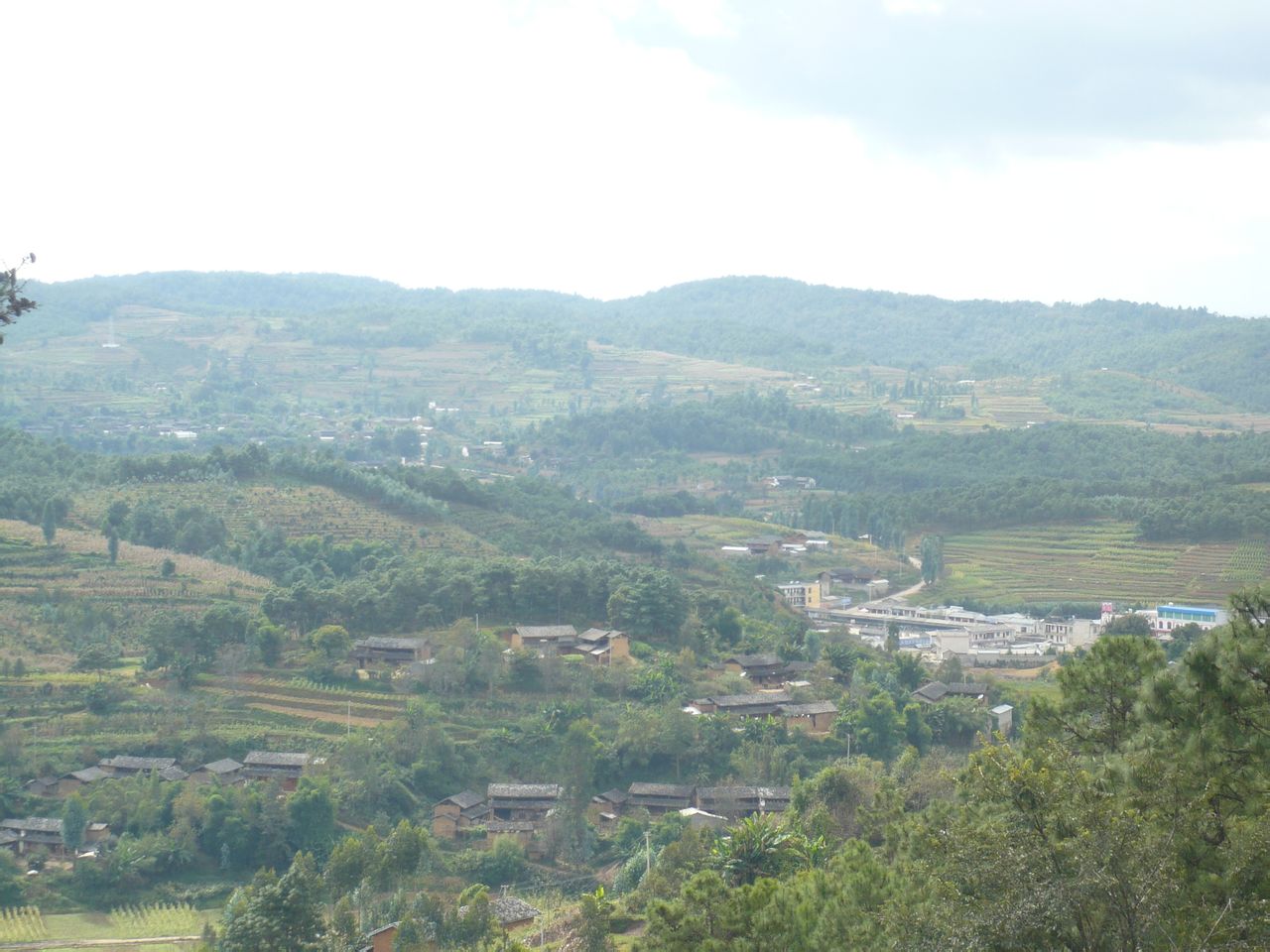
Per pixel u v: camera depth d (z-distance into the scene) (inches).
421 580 6259.8
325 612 6053.2
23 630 5826.8
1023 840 1339.8
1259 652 1509.6
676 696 5403.5
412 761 4884.4
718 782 4798.2
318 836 4392.2
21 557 6648.6
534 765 5032.0
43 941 3823.8
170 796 4500.5
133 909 4074.8
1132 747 1562.5
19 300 1433.3
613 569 6619.1
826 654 6122.1
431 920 3403.1
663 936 1927.9
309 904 3314.5
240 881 4271.7
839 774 3747.5
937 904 1425.9
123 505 7440.9
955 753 5162.4
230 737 5012.3
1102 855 1274.6
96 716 5059.1
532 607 6373.0
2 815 4473.4
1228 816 1408.7
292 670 5595.5
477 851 4343.0
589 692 5462.6
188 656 5521.7
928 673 6038.4
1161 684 1587.1
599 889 3312.0
